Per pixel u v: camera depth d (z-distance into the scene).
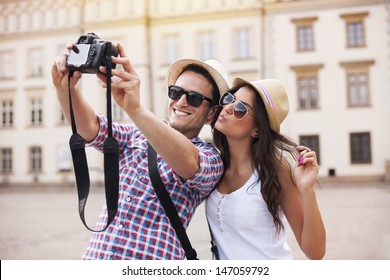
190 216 1.91
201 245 6.87
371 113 25.81
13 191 26.09
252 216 1.88
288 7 26.83
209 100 2.05
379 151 25.58
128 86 1.58
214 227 1.97
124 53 1.72
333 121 26.16
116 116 24.94
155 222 1.83
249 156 1.97
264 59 27.16
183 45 28.28
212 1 27.97
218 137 2.06
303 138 26.42
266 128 1.91
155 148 1.60
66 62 1.74
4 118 31.16
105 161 1.64
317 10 26.52
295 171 1.81
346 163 25.86
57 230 9.73
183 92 2.03
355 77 26.20
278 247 1.91
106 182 1.64
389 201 14.32
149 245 1.80
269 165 1.88
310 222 1.75
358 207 12.73
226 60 27.59
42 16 30.67
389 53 25.75
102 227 1.88
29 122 30.62
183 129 2.04
